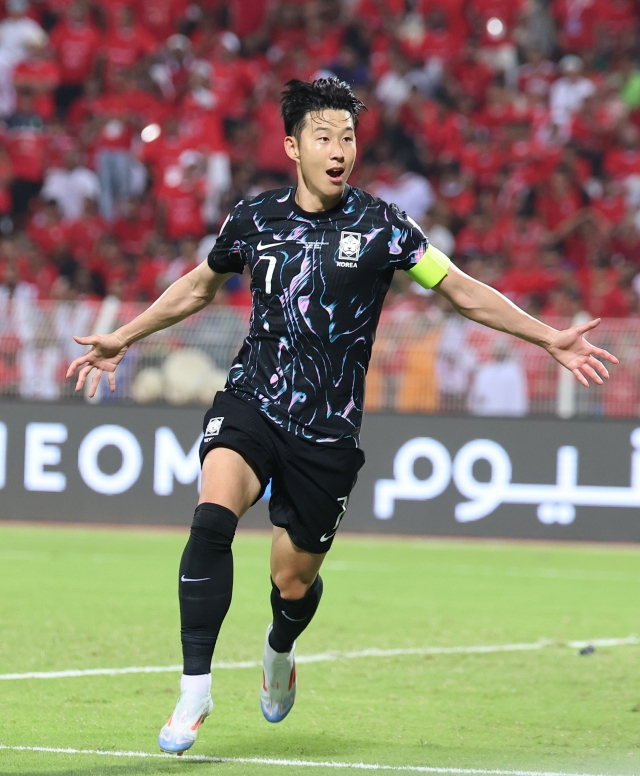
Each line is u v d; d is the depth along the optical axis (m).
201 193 57.88
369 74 64.25
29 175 59.75
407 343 42.91
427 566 35.72
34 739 14.67
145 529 43.41
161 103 63.50
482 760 13.91
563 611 27.66
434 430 43.12
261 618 25.69
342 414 13.88
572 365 13.86
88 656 20.77
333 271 13.70
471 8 66.06
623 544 42.47
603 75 63.00
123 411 44.00
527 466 42.84
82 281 52.97
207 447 13.73
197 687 13.05
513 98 61.72
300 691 18.34
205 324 43.53
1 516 44.38
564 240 55.44
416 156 60.41
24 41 63.69
